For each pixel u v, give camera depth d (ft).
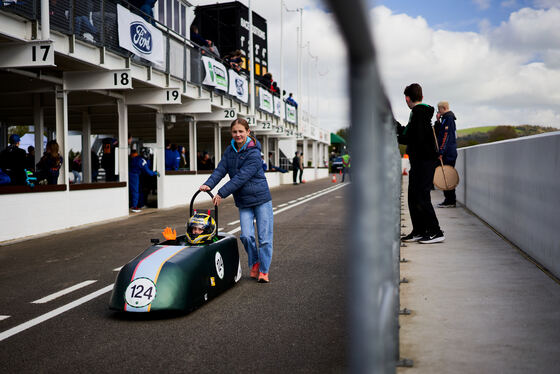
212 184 21.29
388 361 6.71
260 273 22.39
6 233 37.37
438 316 15.34
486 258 23.39
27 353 14.40
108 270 26.27
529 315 15.10
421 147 27.27
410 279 19.89
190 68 60.95
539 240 21.67
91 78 43.93
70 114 66.54
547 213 20.42
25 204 39.19
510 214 27.45
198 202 71.92
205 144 131.44
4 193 37.19
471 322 14.67
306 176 148.25
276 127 107.14
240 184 21.34
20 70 38.93
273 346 14.33
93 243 35.32
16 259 30.01
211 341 14.90
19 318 18.07
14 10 33.83
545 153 20.57
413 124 27.20
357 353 4.47
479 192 38.27
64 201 43.73
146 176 64.95
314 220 45.47
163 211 58.34
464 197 46.65
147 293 17.04
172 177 64.90
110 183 50.55
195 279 17.97
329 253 29.32
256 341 14.80
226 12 121.70
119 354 14.08
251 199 22.02
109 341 15.25
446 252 25.13
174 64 56.39
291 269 25.02
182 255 18.21
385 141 8.80
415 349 12.77
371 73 3.72
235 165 21.76
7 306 19.72
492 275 20.12
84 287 22.66
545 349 12.46
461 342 13.15
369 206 4.09
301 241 33.81
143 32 48.52
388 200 9.57
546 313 15.23
